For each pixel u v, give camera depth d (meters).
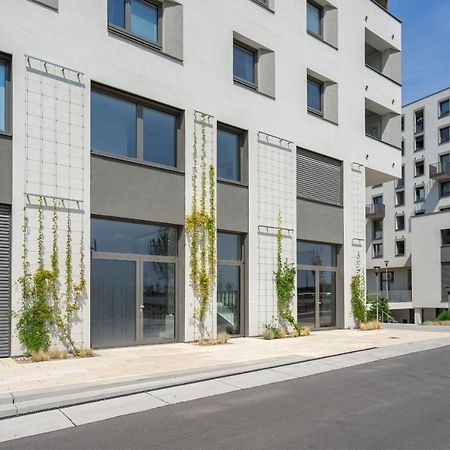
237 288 14.80
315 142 17.53
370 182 23.09
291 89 16.75
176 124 13.61
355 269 18.89
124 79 12.23
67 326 10.79
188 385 8.25
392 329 19.03
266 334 14.54
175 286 13.22
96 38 11.78
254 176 15.20
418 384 8.48
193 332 13.20
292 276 15.88
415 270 41.53
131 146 12.52
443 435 5.59
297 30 17.20
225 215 14.30
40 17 10.88
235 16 15.12
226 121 14.53
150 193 12.59
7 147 10.26
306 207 17.05
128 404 6.98
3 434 5.66
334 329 18.03
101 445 5.29
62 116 11.05
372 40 21.73
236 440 5.44
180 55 13.55
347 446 5.22
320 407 6.86
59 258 10.78
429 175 46.16
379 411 6.66
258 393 7.72
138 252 12.49
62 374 8.47
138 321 12.35
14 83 10.41
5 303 10.13
